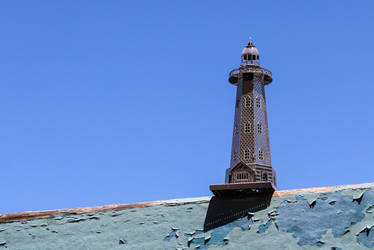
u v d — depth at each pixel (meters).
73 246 25.98
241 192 26.08
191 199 26.91
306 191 25.23
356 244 22.33
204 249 24.31
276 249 23.23
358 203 23.77
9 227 27.36
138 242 25.47
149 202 27.38
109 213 27.23
